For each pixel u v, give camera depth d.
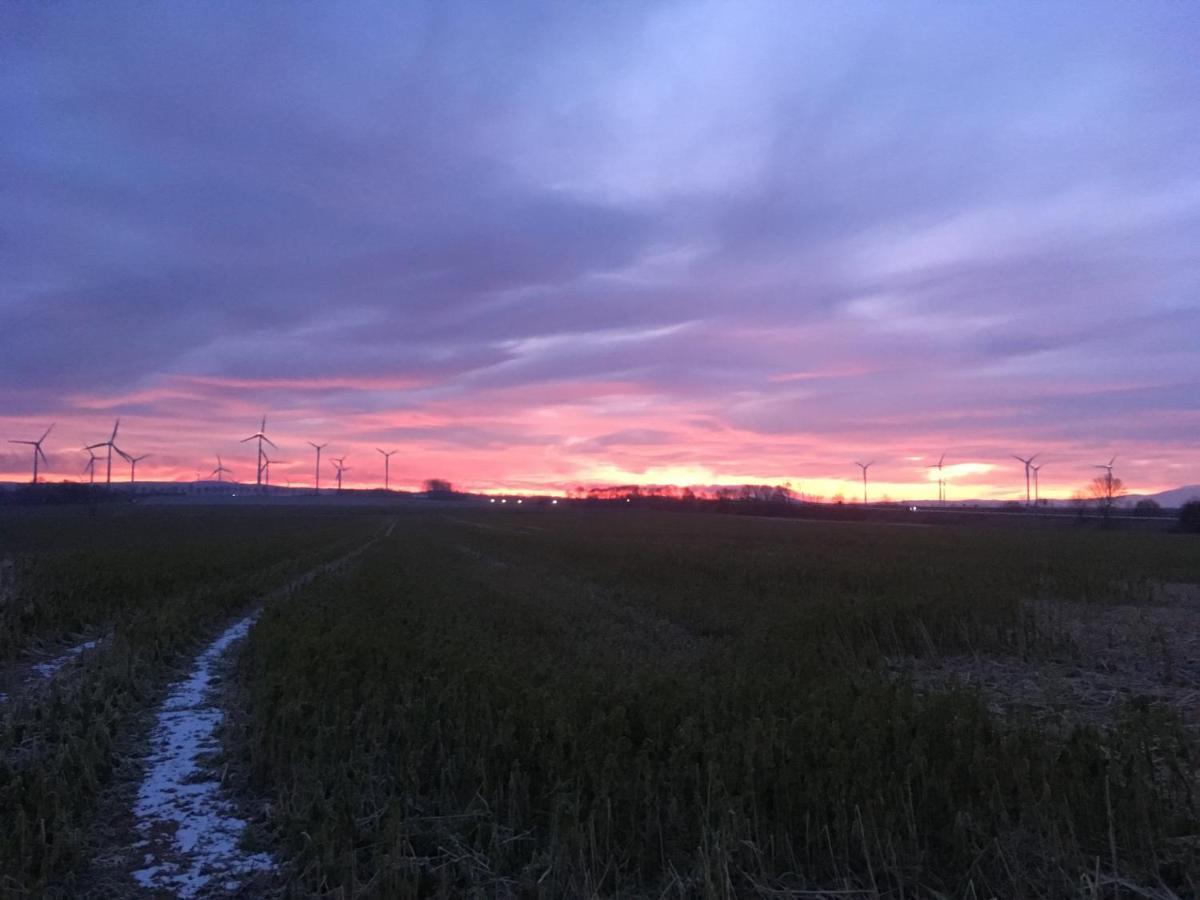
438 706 8.17
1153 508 92.25
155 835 6.59
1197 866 5.30
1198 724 8.79
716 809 5.88
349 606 16.94
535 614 17.53
